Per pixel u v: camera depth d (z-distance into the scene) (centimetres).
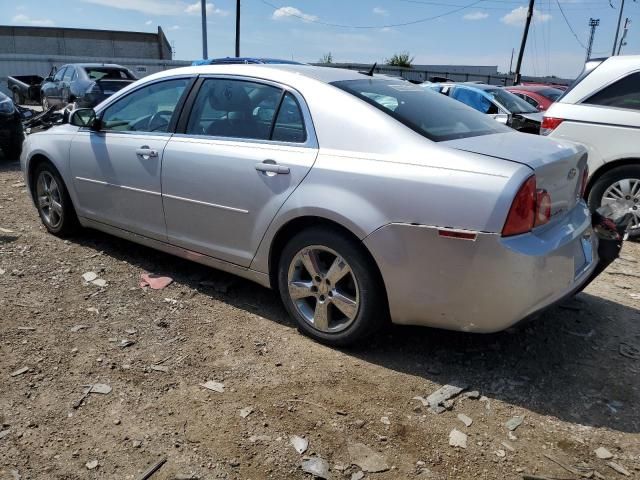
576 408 298
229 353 341
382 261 309
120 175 444
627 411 297
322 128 340
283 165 344
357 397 301
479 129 357
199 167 387
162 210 420
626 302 436
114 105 467
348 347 348
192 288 430
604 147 582
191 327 371
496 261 280
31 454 252
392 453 261
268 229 355
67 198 509
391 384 314
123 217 455
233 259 385
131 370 319
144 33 5275
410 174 299
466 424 283
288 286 360
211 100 399
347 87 355
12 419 274
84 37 5097
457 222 285
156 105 435
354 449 262
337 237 326
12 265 460
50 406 285
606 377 328
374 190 308
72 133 491
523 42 3134
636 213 579
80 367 320
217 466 249
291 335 364
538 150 312
